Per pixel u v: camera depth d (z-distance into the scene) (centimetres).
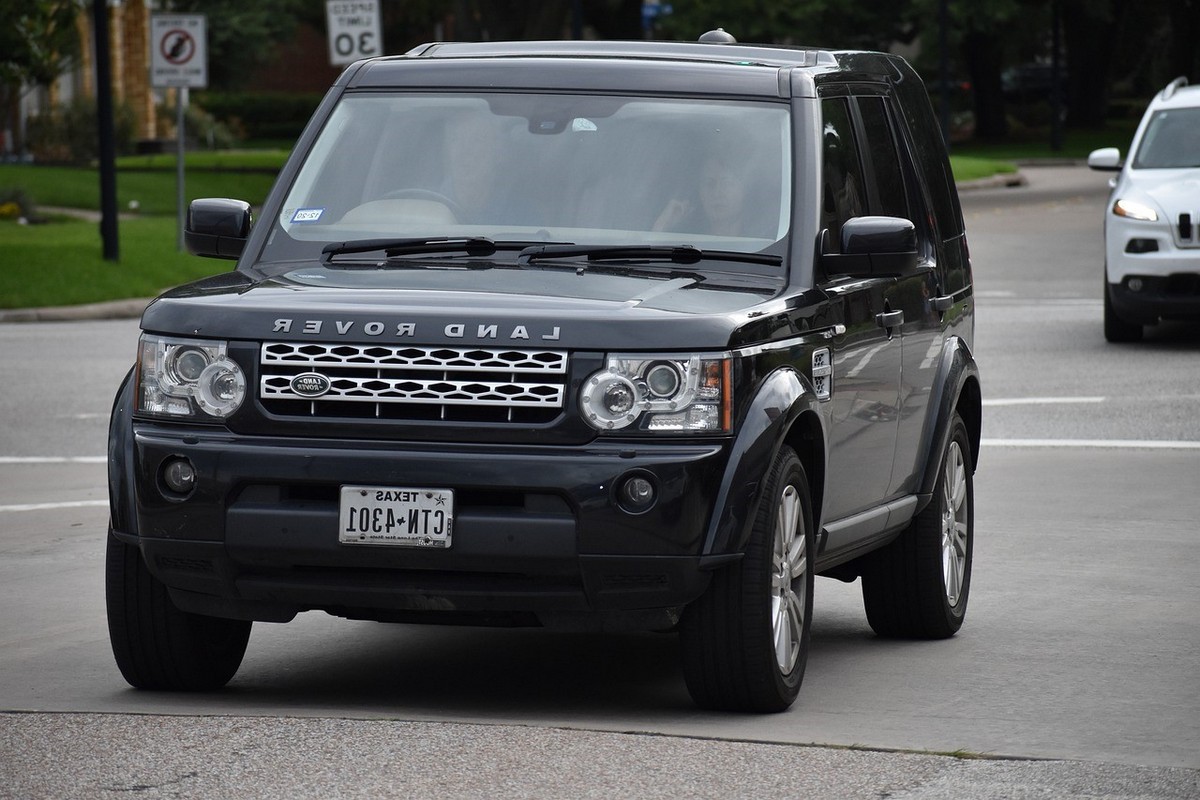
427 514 1659
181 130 7662
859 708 1823
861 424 1978
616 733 1667
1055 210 10869
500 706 1820
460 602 1686
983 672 2011
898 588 2189
